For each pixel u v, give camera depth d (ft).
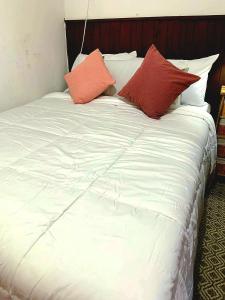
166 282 2.04
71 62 8.91
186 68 6.26
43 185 3.10
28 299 2.10
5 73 6.90
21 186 3.08
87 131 4.83
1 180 3.20
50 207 2.72
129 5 7.43
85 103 6.76
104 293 1.89
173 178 3.28
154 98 5.61
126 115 5.74
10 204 2.76
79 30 8.27
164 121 5.42
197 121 5.47
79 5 8.09
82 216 2.58
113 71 7.10
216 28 6.52
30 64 7.59
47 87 8.42
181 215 2.73
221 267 4.42
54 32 8.18
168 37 7.14
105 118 5.56
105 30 7.86
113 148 4.13
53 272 2.06
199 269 4.38
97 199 2.86
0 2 6.35
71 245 2.23
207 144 5.11
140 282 1.95
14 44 6.95
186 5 6.80
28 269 2.13
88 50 8.38
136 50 7.65
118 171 3.43
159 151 4.01
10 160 3.73
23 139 4.45
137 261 2.10
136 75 6.16
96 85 6.72
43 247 2.23
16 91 7.34
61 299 1.97
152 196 2.92
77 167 3.54
